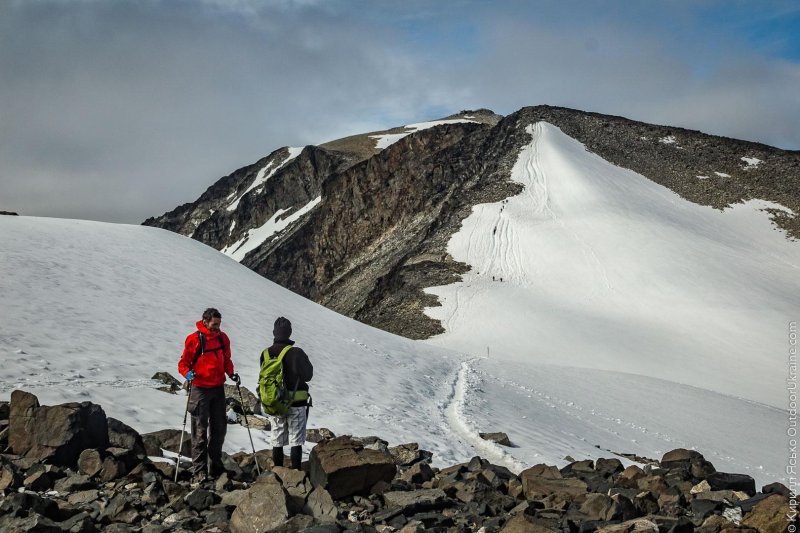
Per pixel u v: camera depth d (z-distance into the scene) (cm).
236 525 644
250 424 1259
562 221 9656
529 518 679
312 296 15450
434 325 7269
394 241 13438
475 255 9156
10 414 842
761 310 7144
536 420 2131
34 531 566
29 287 1969
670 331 6719
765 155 12181
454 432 1667
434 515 741
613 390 3378
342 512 747
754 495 952
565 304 7544
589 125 13775
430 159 14788
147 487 761
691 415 3053
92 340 1656
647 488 931
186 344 883
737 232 9919
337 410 1591
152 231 3384
